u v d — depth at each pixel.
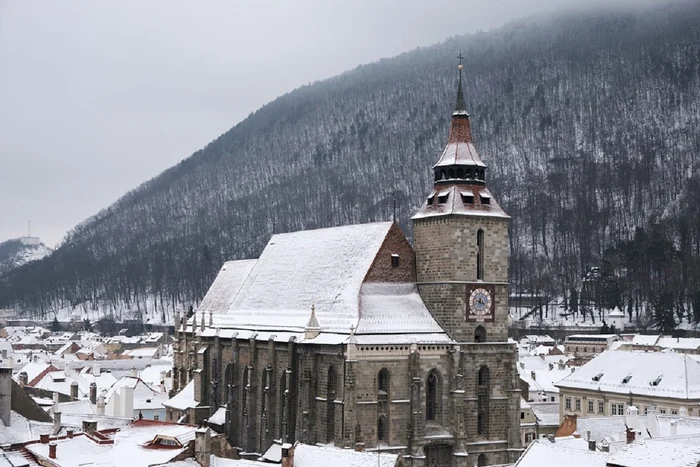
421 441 152.25
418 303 161.75
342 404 150.25
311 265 181.00
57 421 128.25
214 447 138.62
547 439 131.62
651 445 96.06
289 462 105.25
